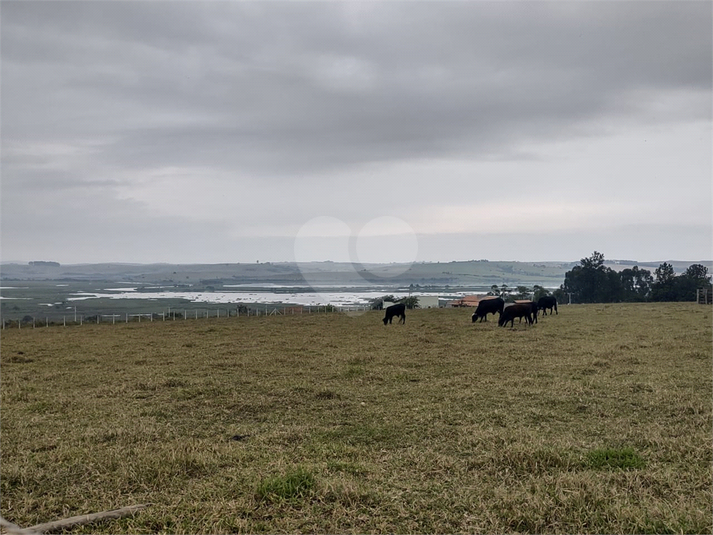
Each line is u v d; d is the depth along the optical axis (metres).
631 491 5.92
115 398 11.59
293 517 5.43
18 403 11.30
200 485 6.31
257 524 5.26
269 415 9.91
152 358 17.62
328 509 5.57
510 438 7.86
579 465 6.76
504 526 5.17
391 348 18.95
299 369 14.79
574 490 5.73
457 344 19.52
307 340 21.91
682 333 21.31
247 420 9.70
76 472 6.87
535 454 6.94
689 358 15.31
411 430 8.70
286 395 11.45
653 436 7.91
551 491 5.79
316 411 10.14
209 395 11.65
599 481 6.07
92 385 13.29
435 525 5.22
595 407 9.89
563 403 10.29
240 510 5.57
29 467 7.04
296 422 9.40
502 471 6.66
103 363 16.94
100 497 6.11
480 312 29.19
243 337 23.61
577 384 11.79
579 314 32.94
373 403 10.68
